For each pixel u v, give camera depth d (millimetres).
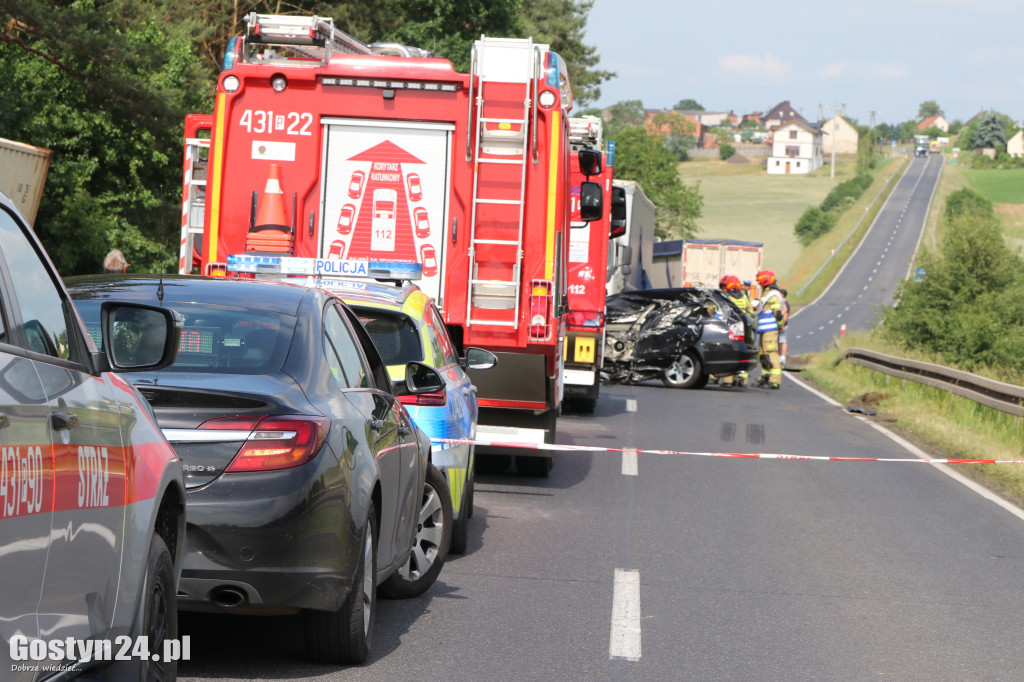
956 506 22297
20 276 6453
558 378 22297
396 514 12391
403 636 12273
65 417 6309
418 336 15766
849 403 45000
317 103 21141
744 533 18812
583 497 21828
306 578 9781
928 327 56469
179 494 8391
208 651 11406
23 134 45406
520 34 104375
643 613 13609
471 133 20797
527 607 13719
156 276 12180
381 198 21109
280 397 9977
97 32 44188
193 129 23828
